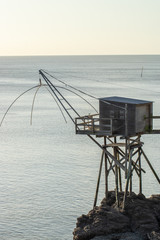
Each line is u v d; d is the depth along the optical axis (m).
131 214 34.62
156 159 57.03
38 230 37.94
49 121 91.31
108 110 37.00
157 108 107.19
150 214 34.31
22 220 39.84
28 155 61.34
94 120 38.16
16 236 37.12
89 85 197.50
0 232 37.78
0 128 83.50
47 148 65.56
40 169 54.19
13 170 54.06
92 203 43.16
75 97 143.50
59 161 57.66
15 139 72.94
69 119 94.38
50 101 131.75
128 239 31.95
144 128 37.12
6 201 43.94
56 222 39.44
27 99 138.88
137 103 35.59
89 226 33.44
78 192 45.88
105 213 34.25
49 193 45.75
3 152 63.66
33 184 48.53
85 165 55.47
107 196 37.78
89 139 71.44
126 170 35.81
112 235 32.78
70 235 37.19
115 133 36.44
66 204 43.00
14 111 109.00
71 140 70.94
